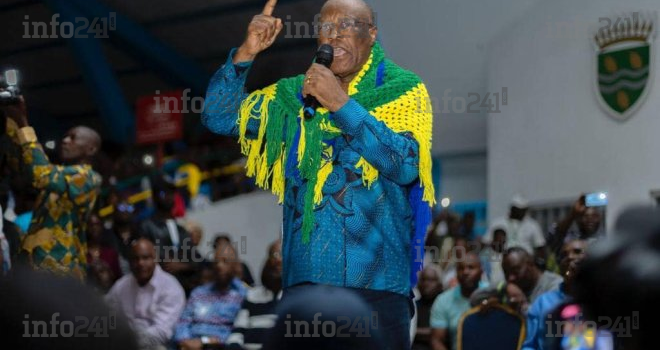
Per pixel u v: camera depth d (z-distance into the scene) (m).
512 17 12.54
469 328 6.91
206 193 15.57
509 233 10.45
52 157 10.65
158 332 7.33
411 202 3.44
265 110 3.58
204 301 7.59
